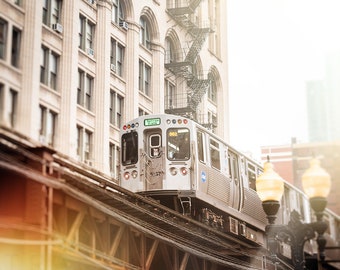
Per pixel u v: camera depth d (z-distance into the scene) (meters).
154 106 52.81
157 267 35.59
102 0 47.47
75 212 27.09
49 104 40.91
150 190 32.31
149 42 53.81
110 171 46.94
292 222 16.45
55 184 19.84
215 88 64.50
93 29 46.94
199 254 28.28
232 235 35.91
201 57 60.03
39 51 40.12
